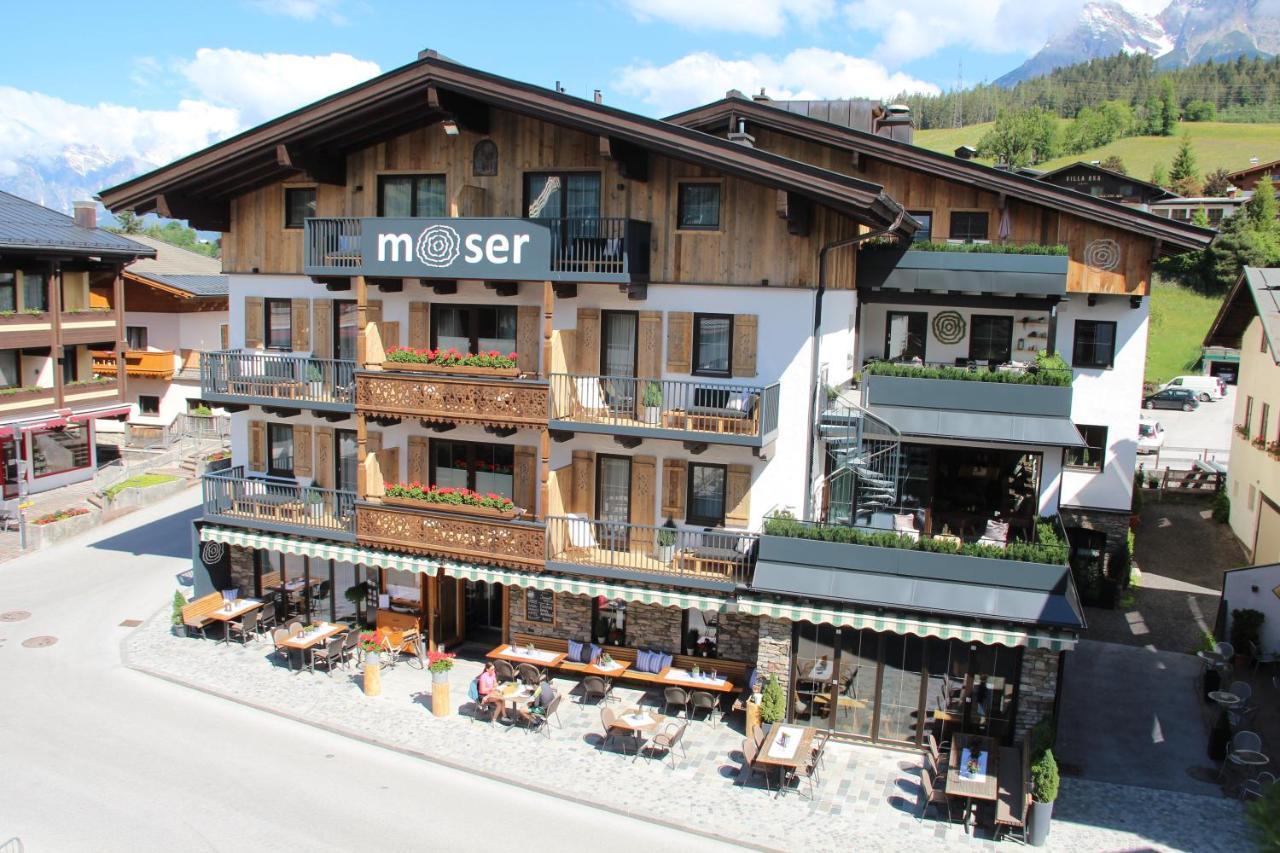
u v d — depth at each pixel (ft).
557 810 67.56
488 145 85.25
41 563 115.75
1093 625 99.09
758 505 81.56
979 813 66.85
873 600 72.79
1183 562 118.11
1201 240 94.32
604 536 86.33
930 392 84.89
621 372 84.69
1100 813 67.00
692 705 81.61
